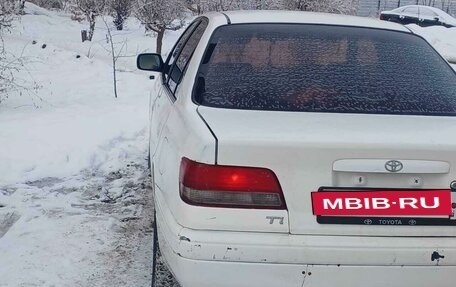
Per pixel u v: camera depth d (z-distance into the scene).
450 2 31.00
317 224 2.45
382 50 3.41
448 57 16.02
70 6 24.59
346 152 2.44
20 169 5.41
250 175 2.44
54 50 13.82
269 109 2.85
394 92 3.05
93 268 3.62
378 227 2.47
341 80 3.10
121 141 6.56
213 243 2.41
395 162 2.45
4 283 3.40
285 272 2.44
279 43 3.37
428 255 2.47
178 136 2.79
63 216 4.41
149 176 5.43
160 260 3.13
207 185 2.45
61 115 7.51
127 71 12.19
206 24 3.74
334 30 3.54
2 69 9.41
